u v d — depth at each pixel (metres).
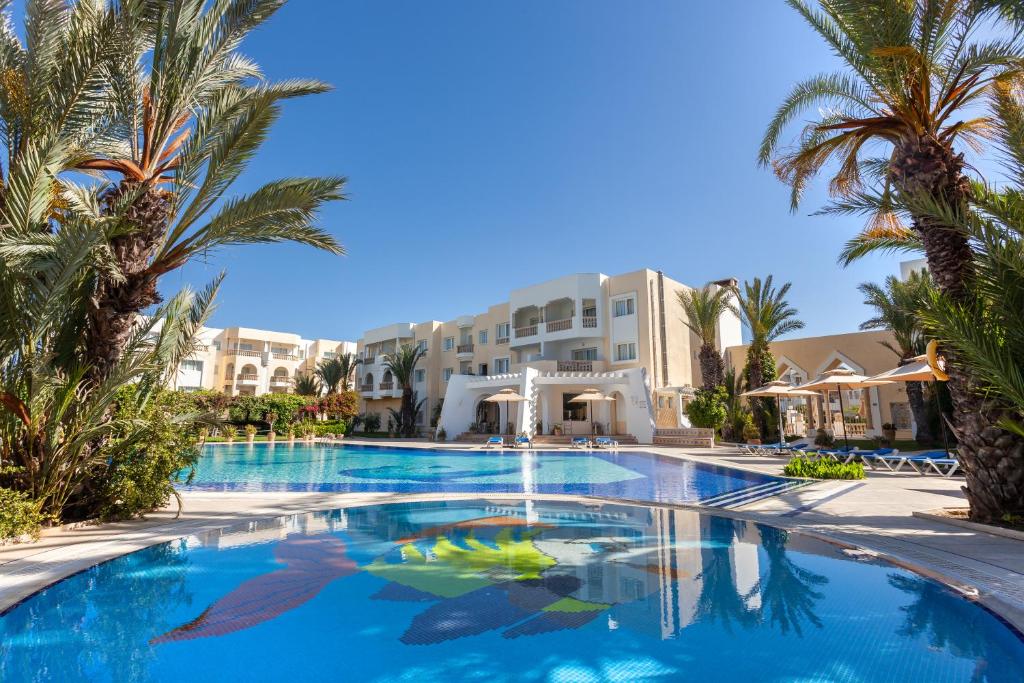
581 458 21.31
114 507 7.84
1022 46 7.15
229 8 8.34
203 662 3.75
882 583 5.31
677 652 3.88
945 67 8.00
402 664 3.72
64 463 7.21
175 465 8.35
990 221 6.70
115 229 6.77
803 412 31.66
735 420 27.58
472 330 42.19
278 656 3.84
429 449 26.11
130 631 4.24
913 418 23.92
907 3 7.65
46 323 6.79
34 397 6.75
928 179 7.78
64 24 7.39
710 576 5.60
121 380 7.16
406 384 39.94
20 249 5.95
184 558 6.21
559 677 3.53
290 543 6.96
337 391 46.84
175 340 9.23
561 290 33.66
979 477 7.53
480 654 3.88
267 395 38.53
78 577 5.47
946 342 7.29
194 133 7.96
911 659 3.73
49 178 6.68
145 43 8.27
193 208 7.82
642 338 30.80
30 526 6.57
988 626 4.27
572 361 31.50
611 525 8.14
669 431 26.70
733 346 33.28
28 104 6.99
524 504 10.07
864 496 10.12
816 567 5.85
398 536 7.41
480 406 36.69
